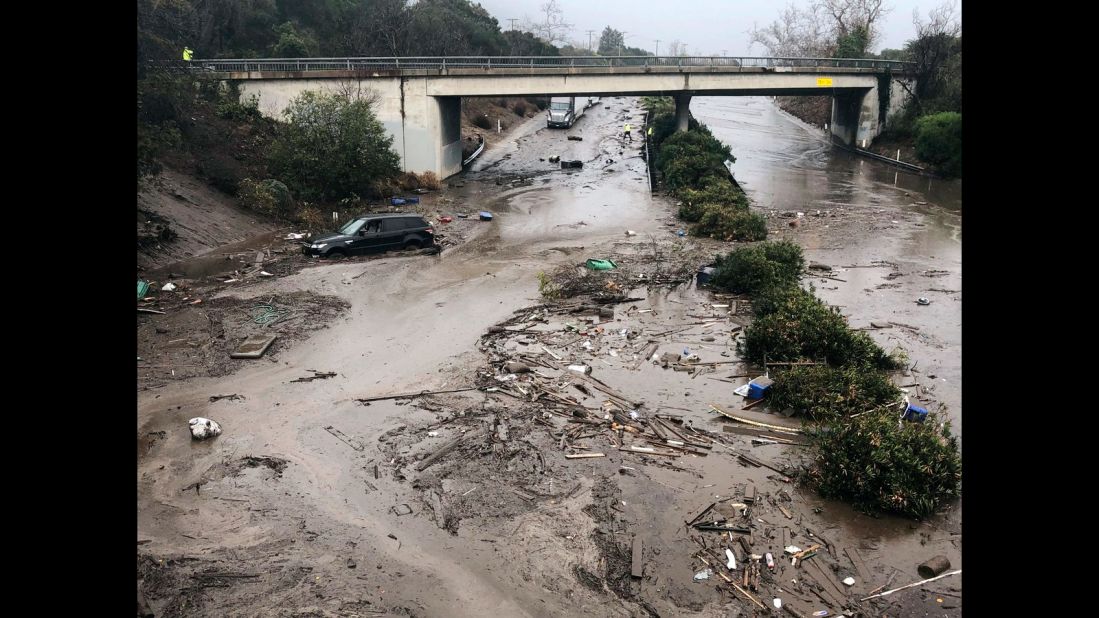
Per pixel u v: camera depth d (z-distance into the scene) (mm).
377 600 9297
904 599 9453
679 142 47469
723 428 14164
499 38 85062
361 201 36125
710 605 9312
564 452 13070
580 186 43969
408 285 23000
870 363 16953
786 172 52188
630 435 13750
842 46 75375
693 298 22500
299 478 12031
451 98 45719
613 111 77938
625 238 31078
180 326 18469
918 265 27625
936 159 50844
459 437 13484
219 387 15312
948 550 10555
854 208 39719
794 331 17359
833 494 11836
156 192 27641
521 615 9109
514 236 31062
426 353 17531
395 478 12125
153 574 9555
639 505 11500
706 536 10766
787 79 54438
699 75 51188
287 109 36469
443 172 44938
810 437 13758
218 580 9531
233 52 51938
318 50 57344
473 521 11039
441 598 9383
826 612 9195
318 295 21422
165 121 32375
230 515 10969
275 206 32094
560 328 19500
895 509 11359
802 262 25609
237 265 24594
